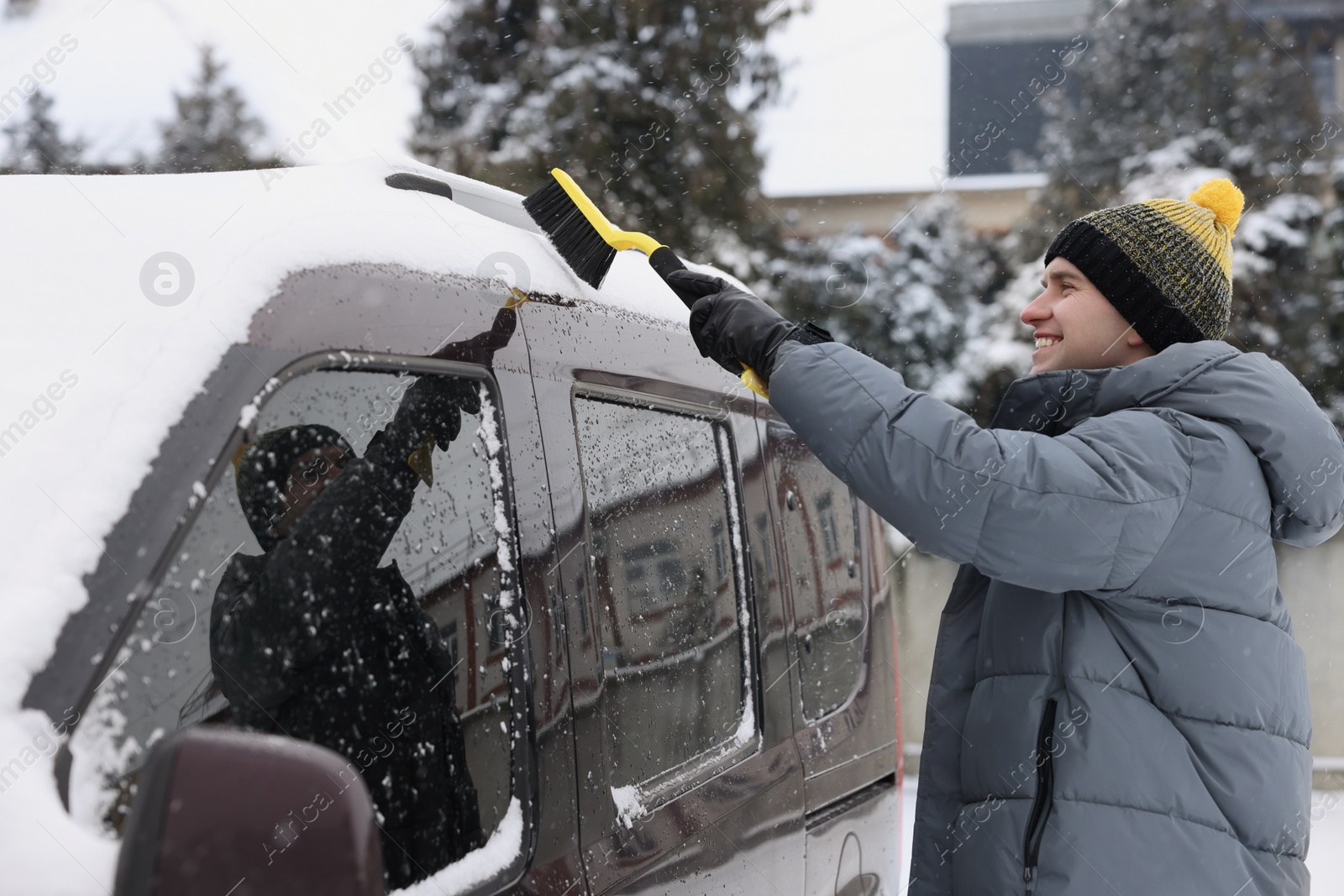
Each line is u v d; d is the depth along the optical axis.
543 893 1.18
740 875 1.63
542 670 1.25
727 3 8.03
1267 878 1.26
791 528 2.12
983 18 16.70
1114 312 1.50
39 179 1.28
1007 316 9.55
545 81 7.77
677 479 1.70
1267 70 10.09
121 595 0.85
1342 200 9.63
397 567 1.13
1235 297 9.06
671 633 1.58
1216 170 9.90
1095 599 1.32
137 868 0.65
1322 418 1.33
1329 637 7.02
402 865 1.06
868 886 2.23
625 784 1.38
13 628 0.79
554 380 1.40
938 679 1.50
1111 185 10.16
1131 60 10.40
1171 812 1.25
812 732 2.01
